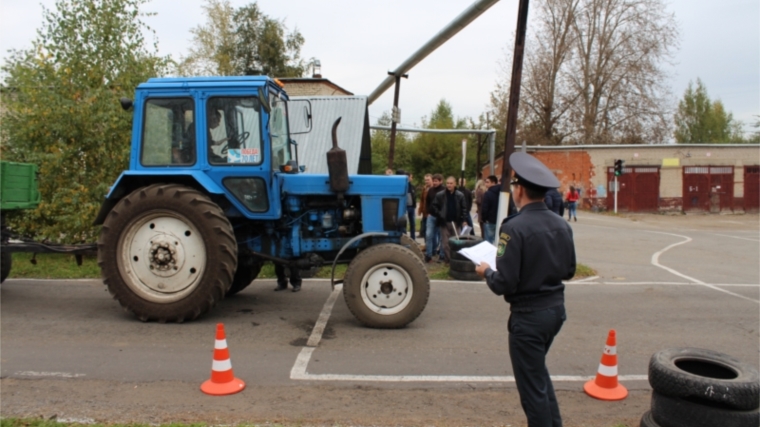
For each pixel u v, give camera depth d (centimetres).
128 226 648
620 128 3803
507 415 417
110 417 397
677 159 3162
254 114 669
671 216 3030
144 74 1145
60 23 1109
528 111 3975
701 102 5784
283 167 686
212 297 643
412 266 638
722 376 383
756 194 3166
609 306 789
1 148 1114
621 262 1217
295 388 464
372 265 639
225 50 3344
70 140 1088
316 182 694
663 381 364
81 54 1111
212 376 457
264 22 3725
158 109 674
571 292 884
